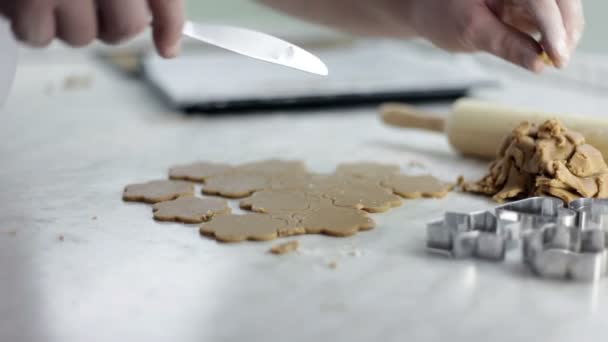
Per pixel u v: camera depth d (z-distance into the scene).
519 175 0.90
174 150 1.09
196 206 0.88
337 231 0.82
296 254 0.79
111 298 0.73
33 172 1.00
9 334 0.68
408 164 1.03
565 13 0.90
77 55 1.80
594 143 0.91
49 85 1.48
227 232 0.82
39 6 0.76
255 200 0.89
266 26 2.03
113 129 1.19
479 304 0.71
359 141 1.13
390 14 1.07
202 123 1.22
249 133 1.17
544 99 1.33
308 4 1.18
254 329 0.69
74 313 0.71
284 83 1.33
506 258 0.78
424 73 1.39
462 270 0.76
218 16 2.08
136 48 1.80
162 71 1.42
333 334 0.68
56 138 1.15
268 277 0.75
